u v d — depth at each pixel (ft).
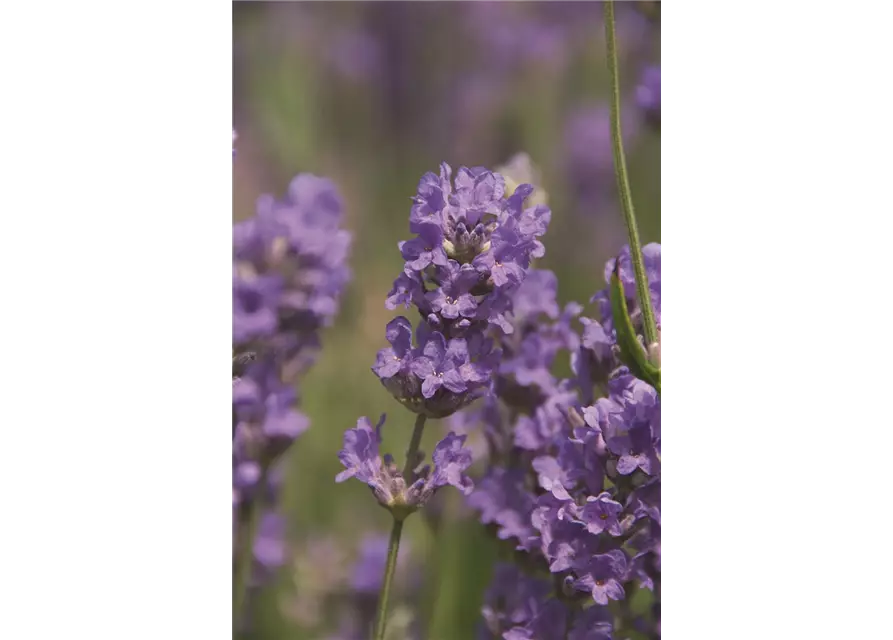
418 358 0.97
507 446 1.06
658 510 0.98
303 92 1.25
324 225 1.10
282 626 1.10
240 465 1.06
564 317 1.05
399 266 1.27
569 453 1.00
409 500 0.98
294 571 1.12
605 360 1.01
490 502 1.04
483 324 0.99
